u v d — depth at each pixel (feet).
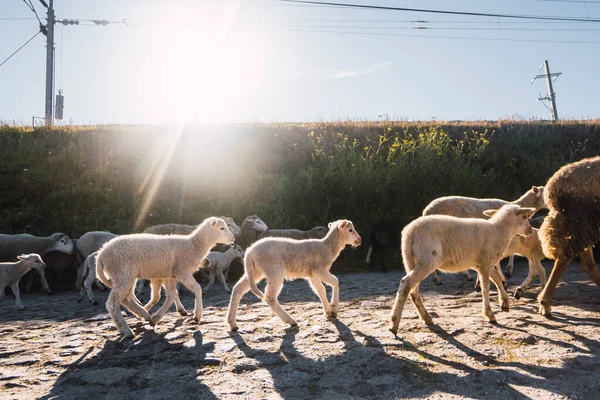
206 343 19.40
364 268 45.60
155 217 49.67
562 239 21.93
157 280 24.95
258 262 21.93
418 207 51.67
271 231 42.57
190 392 14.33
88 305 31.53
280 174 55.72
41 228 47.37
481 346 17.43
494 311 23.29
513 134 65.98
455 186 51.93
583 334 18.45
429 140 56.18
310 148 60.90
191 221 49.08
